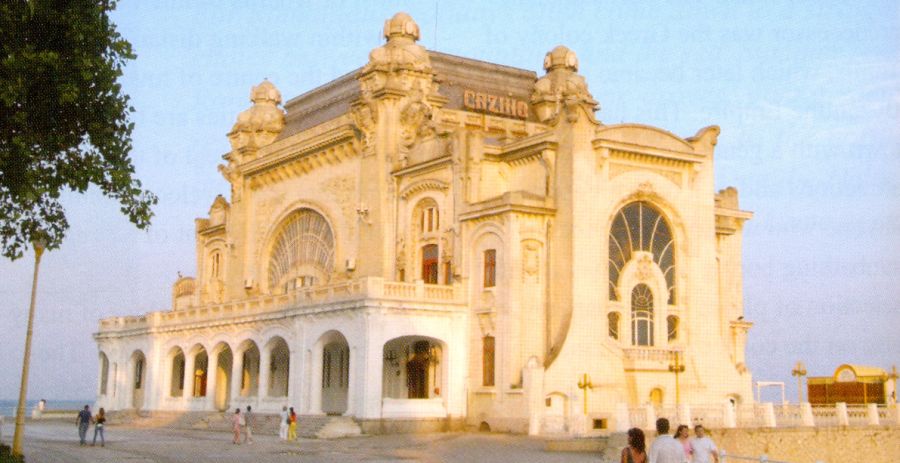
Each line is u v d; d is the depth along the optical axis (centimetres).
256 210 8856
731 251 8000
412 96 7356
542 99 8238
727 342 7756
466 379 6488
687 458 2844
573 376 6169
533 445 5319
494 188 6838
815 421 5950
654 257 6750
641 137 6688
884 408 6350
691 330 6744
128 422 8138
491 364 6397
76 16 3212
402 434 6122
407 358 6906
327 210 7881
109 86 3331
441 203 6875
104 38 3334
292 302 6900
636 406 6328
